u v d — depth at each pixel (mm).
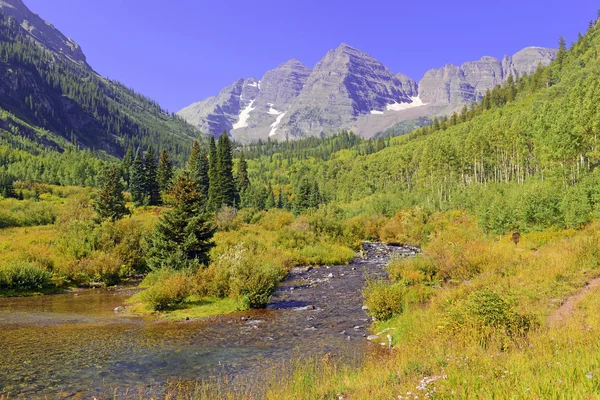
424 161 110438
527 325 10117
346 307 19891
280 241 43344
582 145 63219
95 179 120438
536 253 24688
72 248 30734
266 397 7941
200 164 90500
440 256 24641
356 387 7496
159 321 17391
